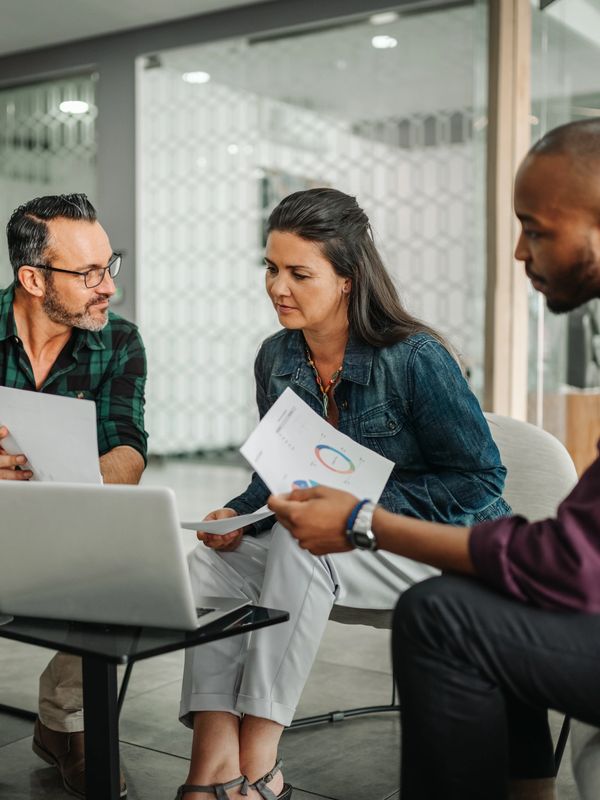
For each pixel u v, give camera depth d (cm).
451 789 112
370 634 302
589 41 354
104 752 125
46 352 198
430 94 634
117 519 120
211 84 710
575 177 110
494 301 409
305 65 659
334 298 171
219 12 618
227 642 155
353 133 669
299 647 153
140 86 664
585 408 373
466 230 633
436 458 172
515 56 397
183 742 214
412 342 172
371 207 672
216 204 725
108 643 123
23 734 218
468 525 170
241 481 661
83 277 185
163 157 693
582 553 106
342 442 141
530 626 109
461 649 111
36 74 700
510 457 192
